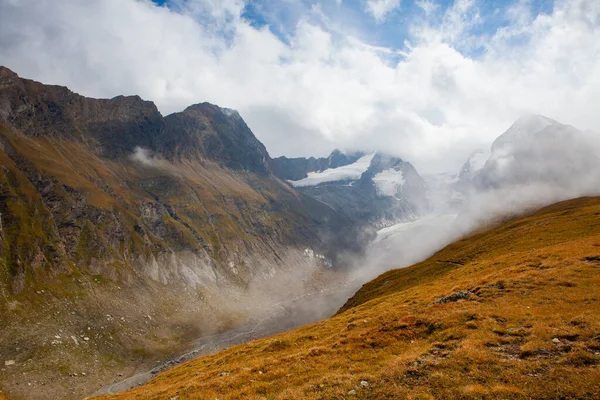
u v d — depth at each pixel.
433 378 22.47
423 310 38.81
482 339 26.58
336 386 24.48
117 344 154.62
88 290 180.75
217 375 35.31
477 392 19.80
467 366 23.16
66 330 143.88
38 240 183.12
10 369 111.88
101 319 164.38
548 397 18.30
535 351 23.16
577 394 17.94
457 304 37.69
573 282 36.66
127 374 137.88
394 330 34.47
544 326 26.61
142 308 196.25
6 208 186.12
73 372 123.75
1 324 128.00
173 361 153.75
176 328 194.38
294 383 26.95
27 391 105.75
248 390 27.16
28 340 127.12
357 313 56.50
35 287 157.88
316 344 39.59
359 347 32.28
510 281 41.41
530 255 58.31
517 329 27.28
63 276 177.75
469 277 59.69
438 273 93.25
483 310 33.38
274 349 43.28
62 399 109.25
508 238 99.50
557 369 20.42
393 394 21.81
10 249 165.12
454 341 27.86
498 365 22.36
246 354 45.62
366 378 24.73
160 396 31.64
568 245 57.16
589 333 23.73
